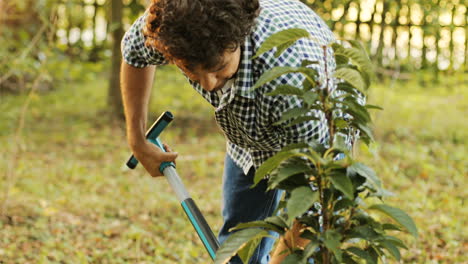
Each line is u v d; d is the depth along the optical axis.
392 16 6.74
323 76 1.84
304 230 1.59
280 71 1.51
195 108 8.73
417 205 4.37
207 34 1.59
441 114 8.04
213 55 1.62
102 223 4.25
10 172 4.34
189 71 1.71
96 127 7.70
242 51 1.84
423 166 5.40
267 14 1.93
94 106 8.86
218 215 4.48
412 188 4.80
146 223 4.29
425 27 6.06
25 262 3.45
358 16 8.50
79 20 10.60
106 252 3.63
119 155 6.37
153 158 2.46
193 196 4.83
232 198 2.52
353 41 1.62
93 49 10.82
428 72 9.09
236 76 1.89
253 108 1.97
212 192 5.01
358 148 4.69
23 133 7.25
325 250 1.58
